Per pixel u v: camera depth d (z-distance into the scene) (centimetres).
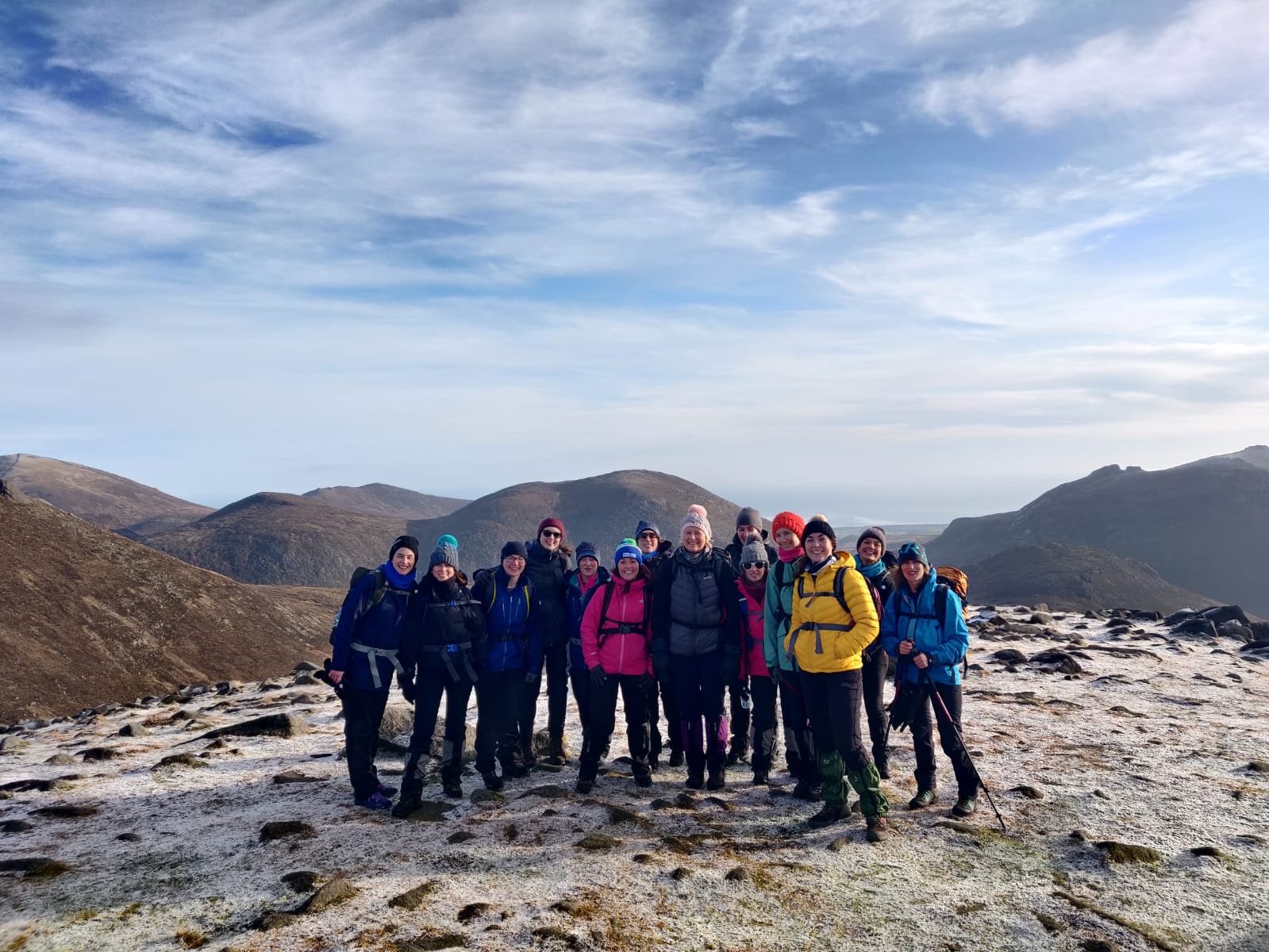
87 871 550
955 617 668
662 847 587
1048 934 466
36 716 3381
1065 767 789
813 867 557
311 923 466
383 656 684
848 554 645
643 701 743
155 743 1019
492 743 739
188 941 451
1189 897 518
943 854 584
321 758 882
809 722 668
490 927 461
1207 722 977
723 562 746
